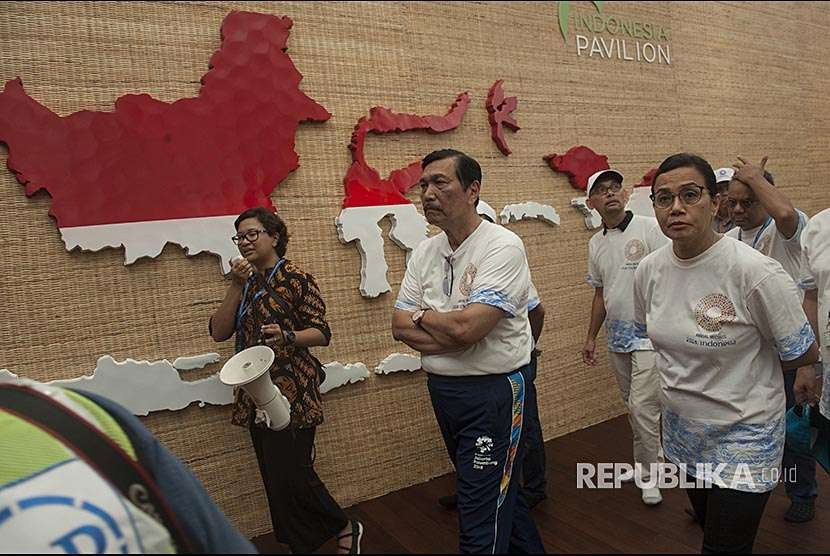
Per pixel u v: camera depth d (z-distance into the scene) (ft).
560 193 10.43
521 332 5.19
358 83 8.77
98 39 7.12
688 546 4.62
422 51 9.33
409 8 9.27
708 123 9.40
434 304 5.30
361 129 8.57
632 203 10.37
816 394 5.11
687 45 10.00
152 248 7.16
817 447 5.11
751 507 4.29
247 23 7.89
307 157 8.33
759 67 8.71
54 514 2.15
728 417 4.48
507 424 5.02
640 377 7.04
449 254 5.32
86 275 6.93
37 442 2.31
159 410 7.11
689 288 4.61
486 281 4.92
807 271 5.27
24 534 2.11
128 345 7.09
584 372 10.33
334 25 8.64
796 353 4.29
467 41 9.73
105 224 6.93
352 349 8.47
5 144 6.56
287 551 5.27
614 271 7.66
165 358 7.27
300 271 6.57
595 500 5.40
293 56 8.32
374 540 6.12
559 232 10.38
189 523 2.34
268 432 6.17
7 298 6.53
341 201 8.51
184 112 7.43
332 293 8.38
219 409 7.54
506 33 10.06
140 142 7.15
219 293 7.64
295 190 8.21
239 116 7.75
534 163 10.17
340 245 8.48
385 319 8.77
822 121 7.64
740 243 4.50
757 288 4.29
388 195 8.77
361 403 8.53
